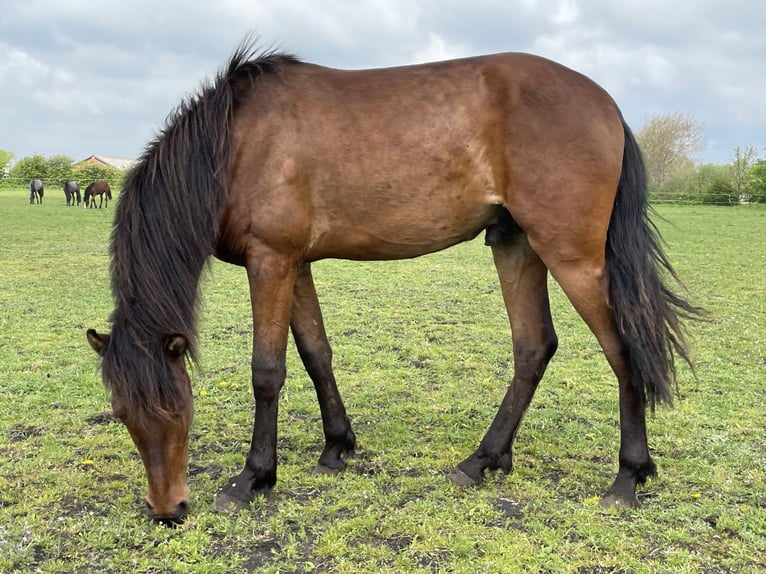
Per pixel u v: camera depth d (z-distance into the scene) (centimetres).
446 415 459
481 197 319
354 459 380
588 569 266
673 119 4103
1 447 394
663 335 309
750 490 333
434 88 316
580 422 448
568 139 301
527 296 355
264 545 286
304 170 311
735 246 1594
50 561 270
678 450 390
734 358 607
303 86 320
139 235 300
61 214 2544
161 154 310
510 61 320
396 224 321
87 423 440
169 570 267
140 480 350
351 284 1052
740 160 3619
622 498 319
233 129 310
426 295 954
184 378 292
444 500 327
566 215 303
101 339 289
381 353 624
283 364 322
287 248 313
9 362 578
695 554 275
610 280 312
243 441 413
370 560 271
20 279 1038
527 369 357
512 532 292
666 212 2906
